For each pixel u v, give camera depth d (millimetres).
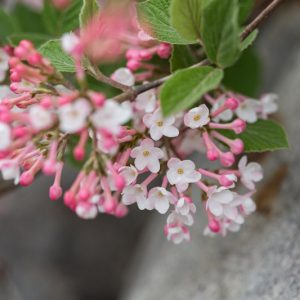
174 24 268
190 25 270
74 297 571
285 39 512
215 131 299
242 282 358
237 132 288
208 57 267
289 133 413
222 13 253
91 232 587
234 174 292
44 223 587
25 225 587
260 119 319
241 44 278
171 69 302
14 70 265
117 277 578
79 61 260
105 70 334
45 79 261
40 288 565
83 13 267
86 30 264
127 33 320
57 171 271
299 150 391
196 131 306
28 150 261
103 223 590
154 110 284
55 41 283
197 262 407
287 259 333
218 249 396
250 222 383
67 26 347
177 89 245
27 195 597
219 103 313
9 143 243
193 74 253
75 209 262
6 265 570
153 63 342
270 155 404
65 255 581
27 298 556
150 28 285
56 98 243
